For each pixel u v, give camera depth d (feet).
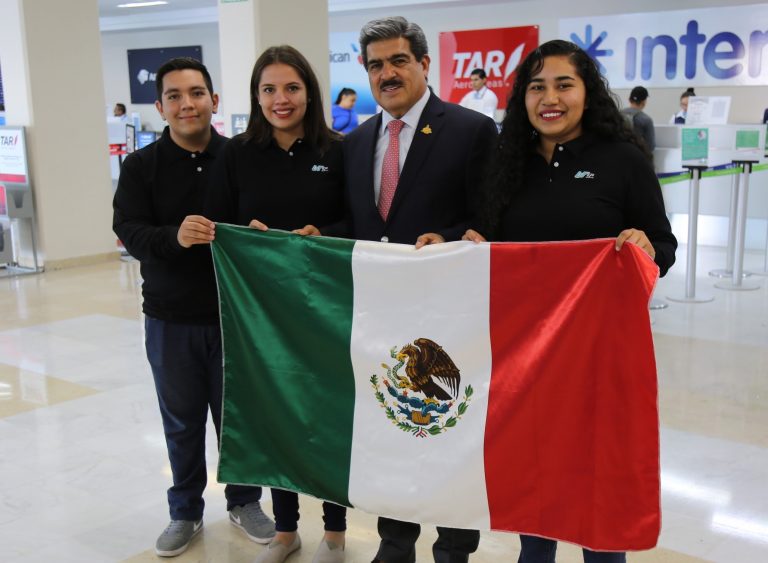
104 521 9.50
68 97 24.91
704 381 14.24
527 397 6.34
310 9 22.67
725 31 33.06
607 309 5.99
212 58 54.03
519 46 40.42
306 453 7.27
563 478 6.27
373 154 7.74
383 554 7.66
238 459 7.66
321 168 7.93
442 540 7.39
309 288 7.18
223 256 7.51
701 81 34.06
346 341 7.03
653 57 35.24
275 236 7.30
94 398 13.73
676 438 11.71
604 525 6.13
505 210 6.71
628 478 6.01
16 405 13.44
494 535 9.04
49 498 10.09
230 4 21.63
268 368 7.37
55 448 11.64
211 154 8.44
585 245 6.06
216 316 8.45
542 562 6.65
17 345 16.97
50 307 20.33
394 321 6.86
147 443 11.80
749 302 20.17
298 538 8.75
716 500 9.80
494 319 6.47
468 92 42.55
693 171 20.07
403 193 7.46
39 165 24.39
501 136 6.68
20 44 23.86
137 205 8.32
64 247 25.32
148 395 13.85
